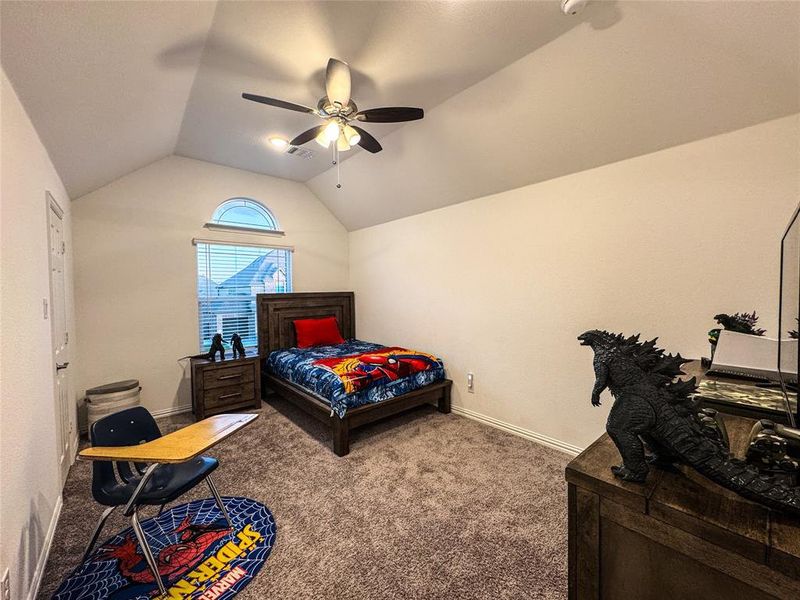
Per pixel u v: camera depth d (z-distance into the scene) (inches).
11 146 54.4
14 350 52.9
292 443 113.0
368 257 186.1
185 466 70.6
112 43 58.2
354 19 67.3
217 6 62.3
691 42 63.9
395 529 71.8
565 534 70.3
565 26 69.3
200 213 148.9
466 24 68.9
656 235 87.0
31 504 57.9
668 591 29.9
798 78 62.4
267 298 164.9
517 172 111.4
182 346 144.6
